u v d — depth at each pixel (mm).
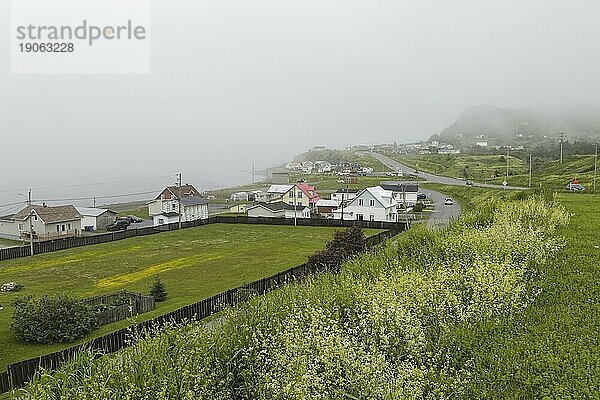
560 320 12984
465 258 17969
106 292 29250
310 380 8859
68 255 40438
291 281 24828
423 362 10922
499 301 13633
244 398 9836
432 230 26016
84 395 8242
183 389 8680
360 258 21641
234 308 13406
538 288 15469
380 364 9586
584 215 31047
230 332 11055
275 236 48500
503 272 14328
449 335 12141
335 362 9539
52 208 59812
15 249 39688
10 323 22906
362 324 11477
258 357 10000
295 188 74375
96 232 64500
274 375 9383
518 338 12047
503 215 25844
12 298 28016
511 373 10469
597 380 9992
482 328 12516
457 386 9836
